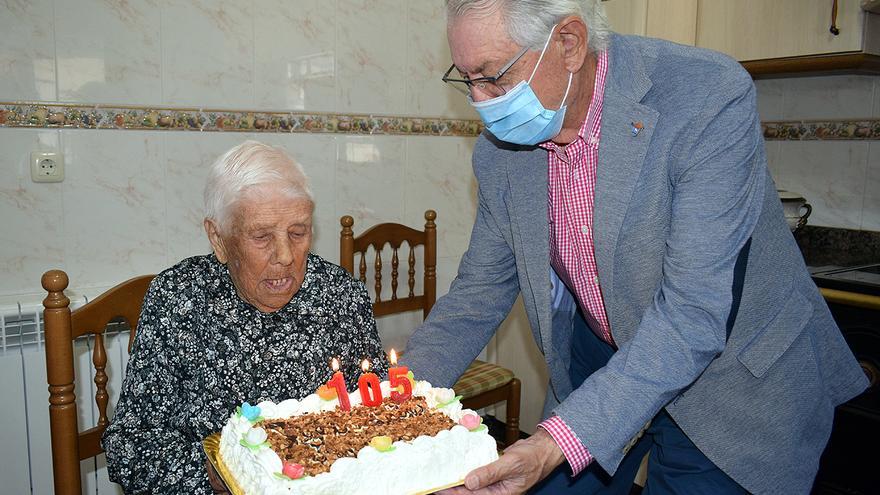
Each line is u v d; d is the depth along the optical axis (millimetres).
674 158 1174
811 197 2758
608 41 1242
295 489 1038
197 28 2383
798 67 2395
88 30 2203
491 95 1199
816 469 1390
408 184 2969
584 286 1438
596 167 1275
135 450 1258
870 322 2109
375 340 1537
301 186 1320
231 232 1290
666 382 1109
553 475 1508
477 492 1110
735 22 2529
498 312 1577
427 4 2904
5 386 2068
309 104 2658
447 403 1340
